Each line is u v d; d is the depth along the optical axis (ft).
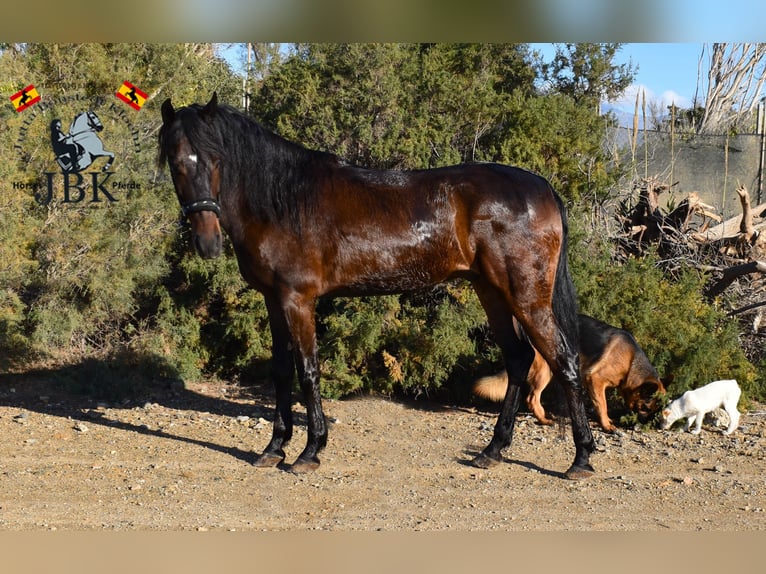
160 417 23.06
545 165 29.55
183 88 30.94
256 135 17.26
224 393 26.32
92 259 26.40
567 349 17.53
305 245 17.30
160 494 16.31
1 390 25.52
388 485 17.26
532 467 18.76
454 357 24.70
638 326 24.21
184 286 29.43
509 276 17.26
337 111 27.84
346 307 25.75
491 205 17.17
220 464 18.60
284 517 15.01
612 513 15.43
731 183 44.73
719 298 28.19
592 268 25.82
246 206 17.30
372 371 25.81
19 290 27.12
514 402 18.79
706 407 21.57
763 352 27.30
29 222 25.71
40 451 19.36
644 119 40.96
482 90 29.81
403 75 28.68
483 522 14.76
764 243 30.19
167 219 27.63
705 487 17.22
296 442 20.56
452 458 19.48
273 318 18.20
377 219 17.35
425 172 17.93
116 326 28.94
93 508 15.33
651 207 31.35
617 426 22.80
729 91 58.59
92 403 24.59
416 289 17.99
